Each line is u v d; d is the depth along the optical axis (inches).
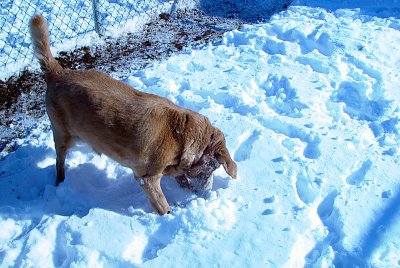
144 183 56.0
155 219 53.1
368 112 70.2
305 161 60.2
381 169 58.4
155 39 99.4
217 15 110.4
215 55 86.7
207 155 56.1
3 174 64.7
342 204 53.6
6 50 87.7
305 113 69.1
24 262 49.9
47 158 66.6
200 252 49.0
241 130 66.2
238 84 76.6
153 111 53.8
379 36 86.3
